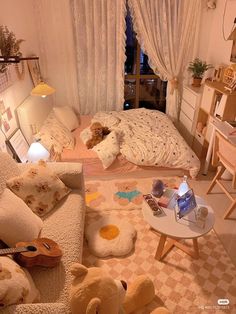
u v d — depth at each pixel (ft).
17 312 3.39
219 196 9.12
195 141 12.06
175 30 11.79
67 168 6.97
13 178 5.99
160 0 11.11
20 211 5.23
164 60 12.42
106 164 9.19
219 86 10.12
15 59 6.78
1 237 4.76
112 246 6.75
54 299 4.24
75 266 4.09
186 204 6.11
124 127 10.82
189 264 6.50
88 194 9.04
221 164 8.90
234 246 7.09
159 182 6.93
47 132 9.54
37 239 4.99
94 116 12.53
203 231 5.77
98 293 3.78
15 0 9.27
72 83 12.57
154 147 9.62
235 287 5.97
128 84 13.75
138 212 8.27
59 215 6.01
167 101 13.60
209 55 12.48
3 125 7.98
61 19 11.17
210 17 11.89
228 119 9.70
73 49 11.81
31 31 10.93
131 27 12.07
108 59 12.12
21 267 4.40
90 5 11.05
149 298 5.43
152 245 7.05
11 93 8.73
